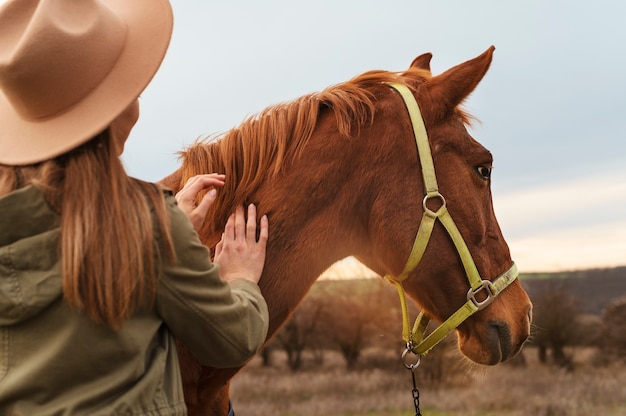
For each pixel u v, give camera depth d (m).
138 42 1.66
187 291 1.62
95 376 1.51
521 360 19.28
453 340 3.02
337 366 19.83
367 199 2.38
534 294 19.77
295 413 15.05
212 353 1.72
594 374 17.27
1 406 1.50
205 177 2.17
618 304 19.25
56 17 1.52
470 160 2.46
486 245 2.50
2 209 1.46
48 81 1.52
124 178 1.56
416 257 2.37
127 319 1.54
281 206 2.27
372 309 19.73
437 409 14.43
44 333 1.50
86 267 1.47
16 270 1.46
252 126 2.36
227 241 2.14
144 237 1.54
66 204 1.49
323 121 2.40
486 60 2.41
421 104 2.46
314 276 2.32
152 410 1.55
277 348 20.94
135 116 1.75
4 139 1.62
